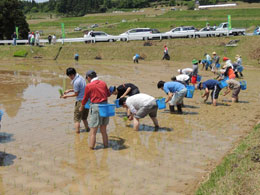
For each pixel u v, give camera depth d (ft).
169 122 30.66
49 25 313.53
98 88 22.93
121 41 119.24
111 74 70.23
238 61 66.90
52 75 67.87
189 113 34.37
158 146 23.71
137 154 22.08
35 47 114.52
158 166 19.93
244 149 21.22
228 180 16.40
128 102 27.37
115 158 21.36
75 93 26.23
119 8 517.55
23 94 45.52
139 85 54.24
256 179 15.87
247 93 47.16
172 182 17.66
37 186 17.22
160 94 45.50
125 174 18.76
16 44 121.90
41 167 19.84
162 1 519.60
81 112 26.89
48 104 38.88
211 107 37.40
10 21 162.50
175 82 33.06
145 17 288.51
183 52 104.83
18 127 28.99
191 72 51.44
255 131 25.68
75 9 548.31
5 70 76.74
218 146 23.54
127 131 27.81
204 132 27.20
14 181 17.84
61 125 29.73
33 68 81.76
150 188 16.94
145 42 114.42
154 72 74.74
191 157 21.42
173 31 119.85
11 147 23.57
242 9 274.16
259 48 94.43
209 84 37.73
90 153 22.35
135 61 101.91
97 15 356.38
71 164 20.33
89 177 18.35
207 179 17.71
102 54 110.11
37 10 615.98
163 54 105.60
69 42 125.49
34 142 24.76
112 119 32.12
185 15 273.75
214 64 73.87
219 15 256.52
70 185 17.34
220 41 107.65
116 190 16.74
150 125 29.73
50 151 22.75
